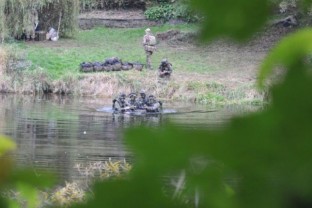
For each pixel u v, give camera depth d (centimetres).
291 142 127
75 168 1909
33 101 5056
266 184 128
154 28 7962
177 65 6378
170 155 130
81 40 7488
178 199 133
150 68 6197
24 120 3828
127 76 5769
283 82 130
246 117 131
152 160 130
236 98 5328
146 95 4597
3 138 165
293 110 127
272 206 127
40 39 7188
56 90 5666
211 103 5288
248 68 6100
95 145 2814
